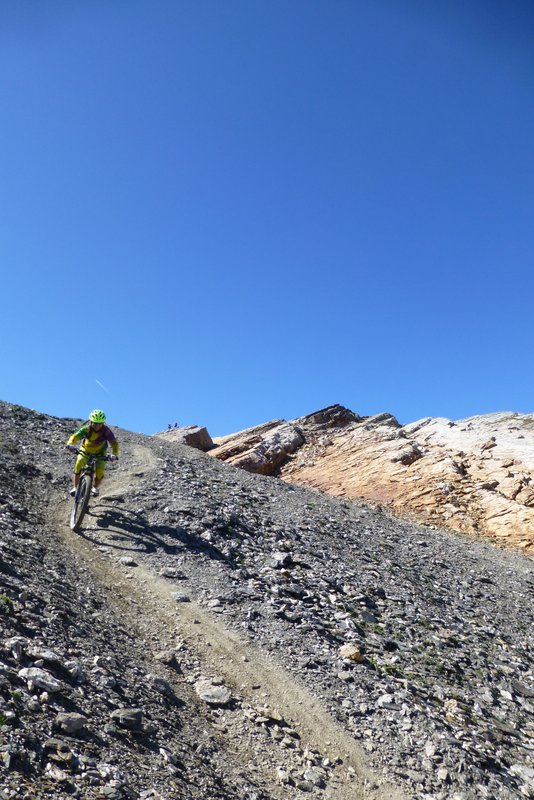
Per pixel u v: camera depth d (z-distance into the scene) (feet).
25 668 18.98
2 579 25.57
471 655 38.86
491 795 23.95
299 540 52.03
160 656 26.91
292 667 29.91
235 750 22.17
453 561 66.33
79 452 42.22
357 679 30.27
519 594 60.64
